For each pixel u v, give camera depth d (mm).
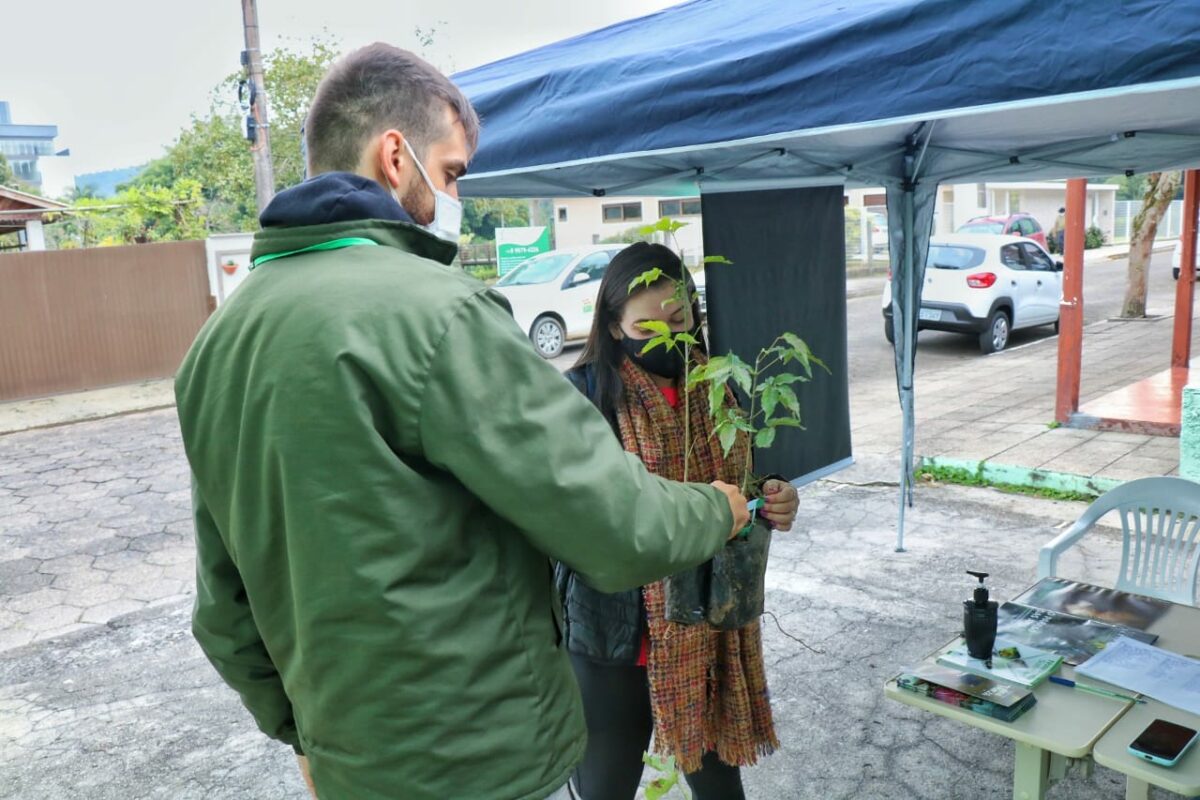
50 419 10664
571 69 2400
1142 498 2992
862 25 1856
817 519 5562
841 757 3068
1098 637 2277
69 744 3482
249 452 1209
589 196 3455
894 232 4637
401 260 1222
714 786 2289
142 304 12500
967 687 2000
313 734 1282
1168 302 15945
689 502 1354
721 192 2621
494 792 1243
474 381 1154
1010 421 7699
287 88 25016
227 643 1462
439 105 1377
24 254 11617
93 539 6230
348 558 1151
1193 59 1477
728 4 3113
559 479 1172
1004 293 11781
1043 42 1631
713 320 2611
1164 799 2672
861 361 11773
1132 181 41875
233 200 26422
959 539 5090
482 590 1233
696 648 2045
